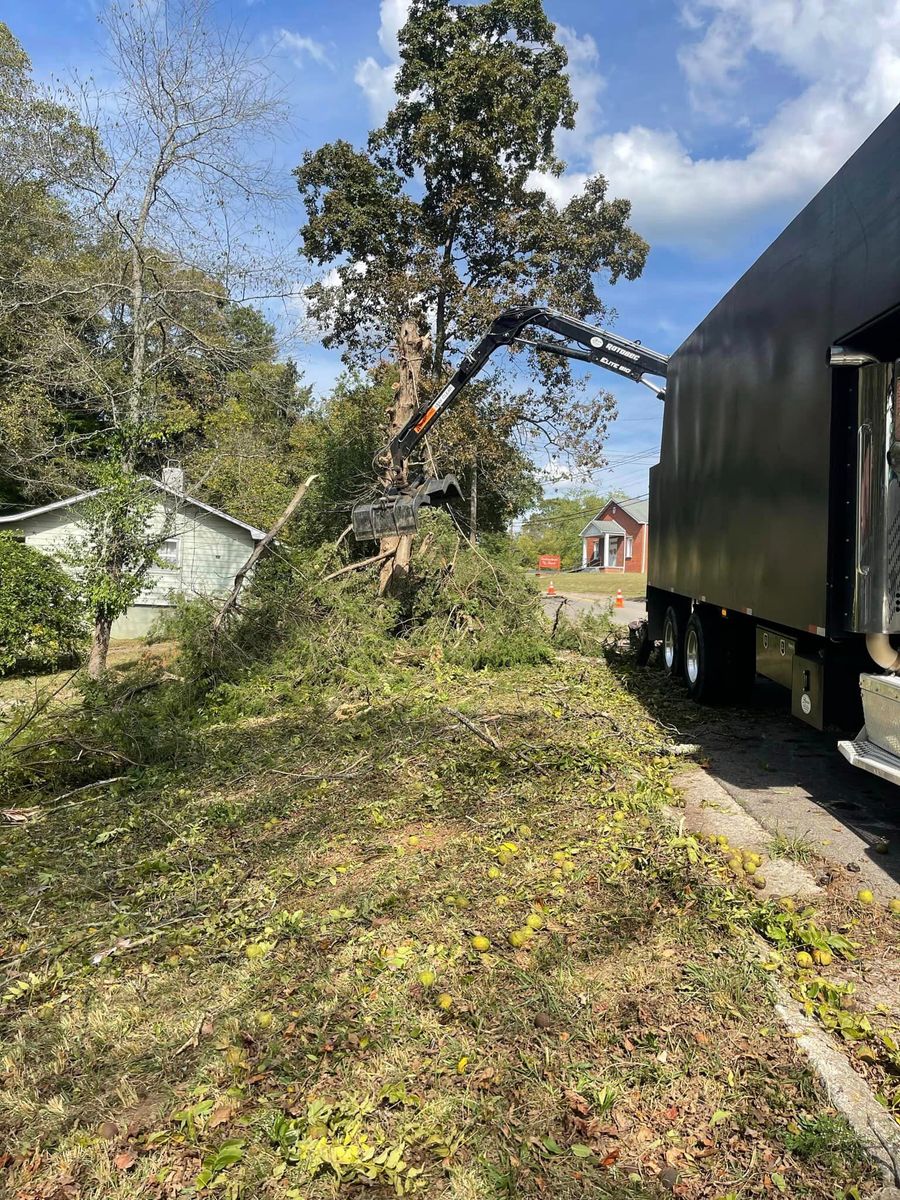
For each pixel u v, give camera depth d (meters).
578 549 82.19
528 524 62.88
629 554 62.56
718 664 9.48
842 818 5.76
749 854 4.86
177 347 16.50
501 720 8.52
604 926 3.98
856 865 4.83
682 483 9.92
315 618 12.25
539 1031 3.18
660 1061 2.96
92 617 14.73
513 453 28.44
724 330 7.91
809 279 5.61
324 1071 3.00
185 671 11.23
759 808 5.99
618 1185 2.42
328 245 28.95
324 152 28.42
